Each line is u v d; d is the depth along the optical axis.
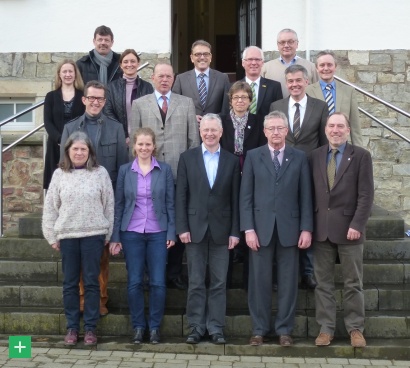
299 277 6.43
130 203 5.88
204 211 5.82
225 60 12.70
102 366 5.43
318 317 5.85
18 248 6.82
